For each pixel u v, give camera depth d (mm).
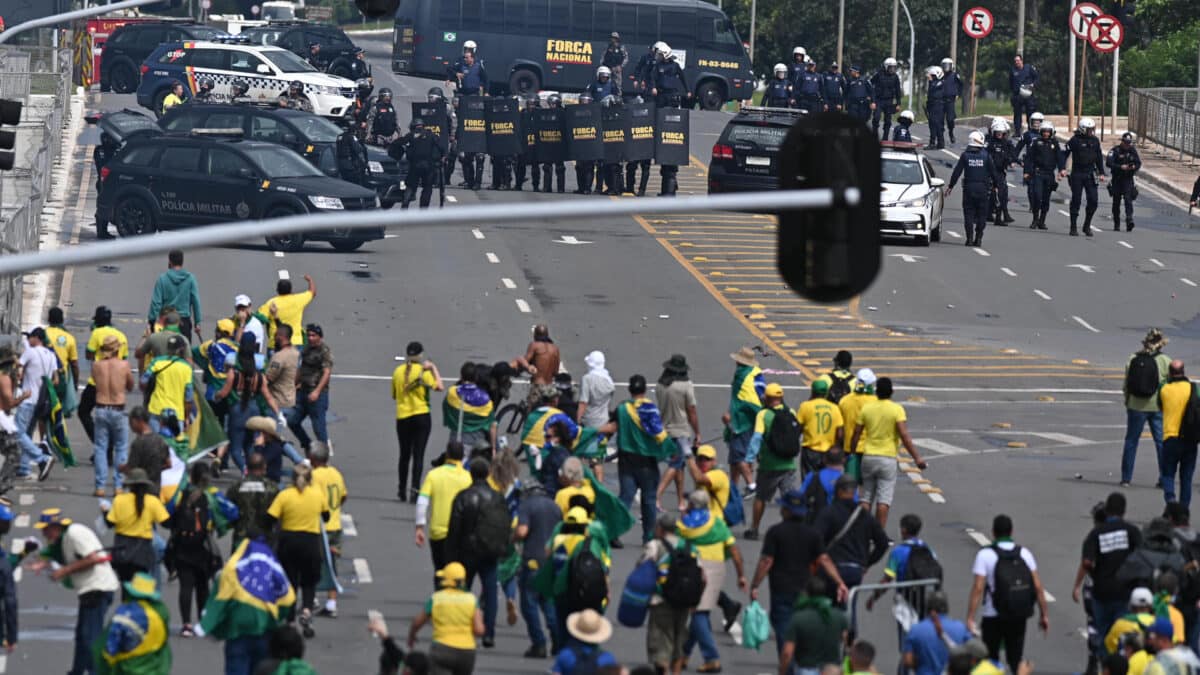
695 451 66625
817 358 121688
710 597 57688
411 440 81562
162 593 66500
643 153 177375
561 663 48812
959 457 96312
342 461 89875
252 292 130125
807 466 78062
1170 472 84812
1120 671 49188
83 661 54719
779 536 58188
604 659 47531
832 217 38094
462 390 80000
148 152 145375
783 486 76062
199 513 60125
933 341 129375
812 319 134250
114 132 158250
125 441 79938
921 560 57562
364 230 146250
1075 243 170125
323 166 158250
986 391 115312
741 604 65812
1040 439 102000
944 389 115250
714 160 168125
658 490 75500
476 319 127250
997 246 166125
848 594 57750
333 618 63625
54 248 142250
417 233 158000
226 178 144000
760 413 75688
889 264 155250
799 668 52812
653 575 55375
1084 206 194000
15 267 39375
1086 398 115000
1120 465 95750
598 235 161375
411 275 139875
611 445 91188
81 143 174375
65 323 118688
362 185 157000
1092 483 90938
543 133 179000
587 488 60656
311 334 84875
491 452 66438
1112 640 54812
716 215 174875
